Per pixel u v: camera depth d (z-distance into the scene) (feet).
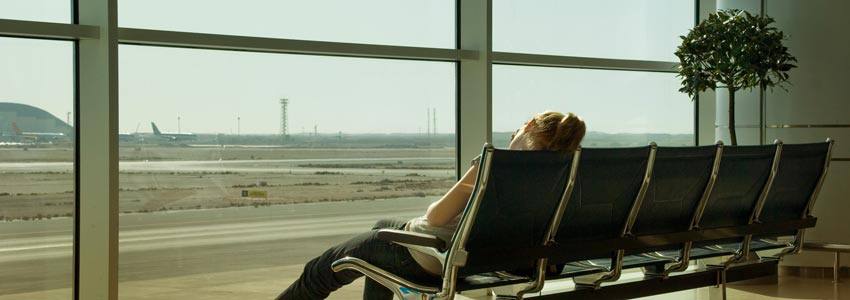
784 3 21.68
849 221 21.54
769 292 19.66
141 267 15.33
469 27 18.44
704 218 13.05
